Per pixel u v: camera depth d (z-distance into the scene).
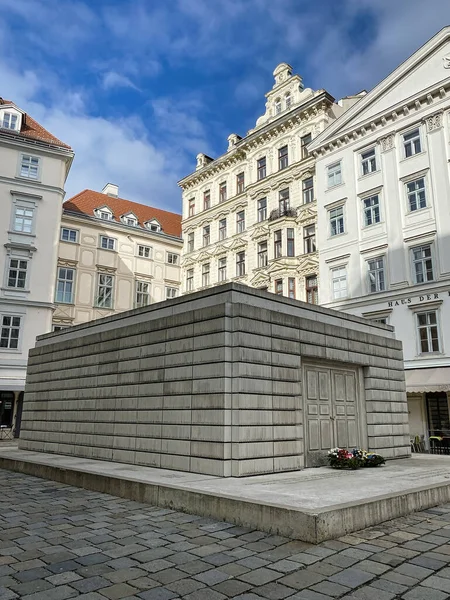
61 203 34.38
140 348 13.84
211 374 11.34
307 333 13.15
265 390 11.54
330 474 11.12
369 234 27.69
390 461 14.69
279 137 34.69
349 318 15.34
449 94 25.30
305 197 32.25
